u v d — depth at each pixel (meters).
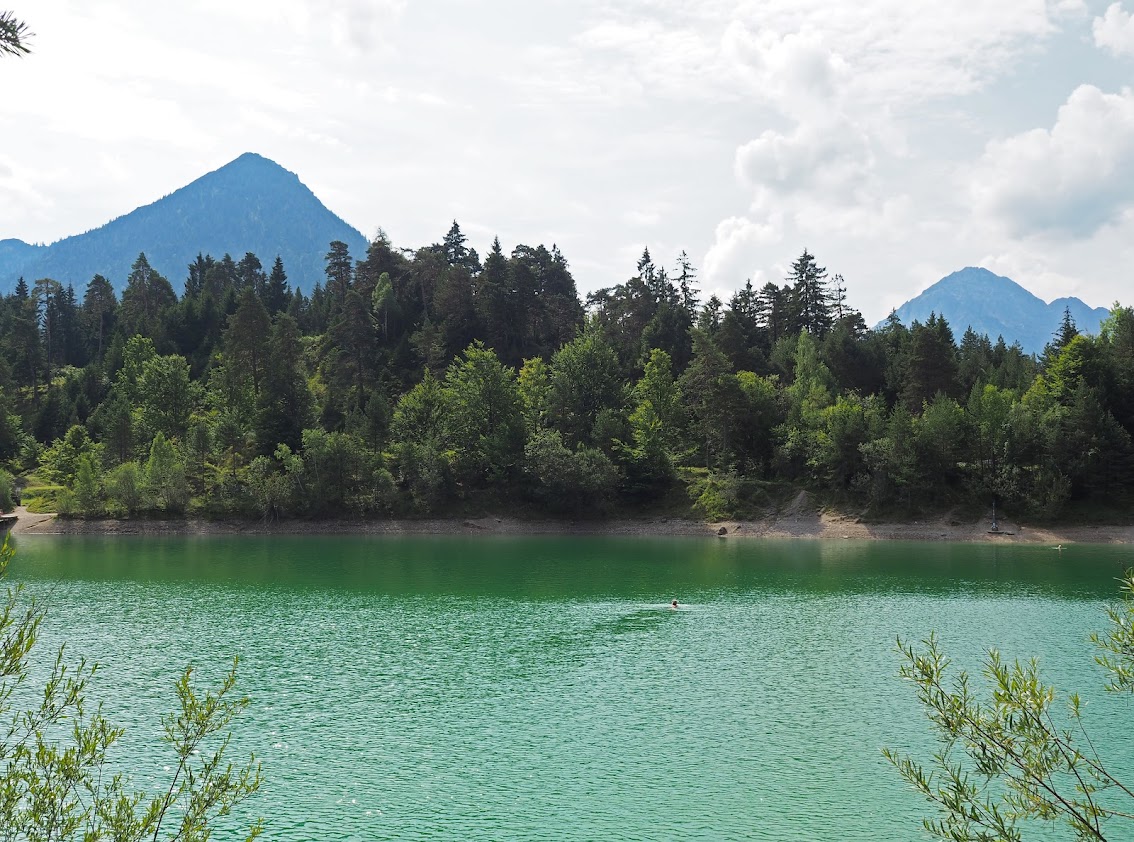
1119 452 126.12
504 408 152.00
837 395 161.00
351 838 31.59
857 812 33.94
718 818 33.41
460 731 43.41
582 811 34.09
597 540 129.38
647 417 152.75
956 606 77.56
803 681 52.69
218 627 68.62
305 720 45.03
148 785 35.44
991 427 131.88
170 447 146.75
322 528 138.50
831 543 124.25
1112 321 171.50
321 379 194.75
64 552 114.38
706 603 79.69
